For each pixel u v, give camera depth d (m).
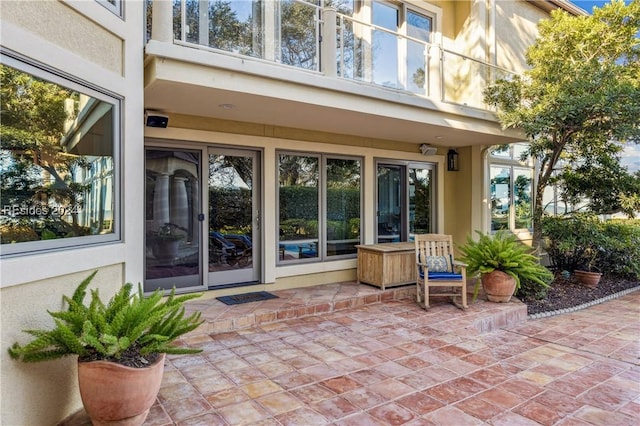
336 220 6.95
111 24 3.17
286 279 6.26
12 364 2.28
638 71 6.64
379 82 6.09
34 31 2.48
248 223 6.05
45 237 2.71
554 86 6.12
